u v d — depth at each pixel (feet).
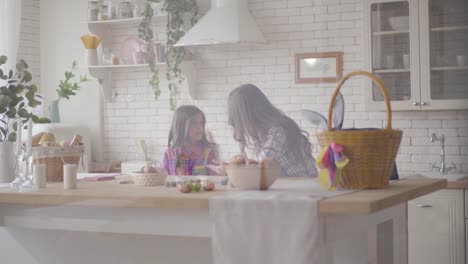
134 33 14.24
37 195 10.69
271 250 9.02
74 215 10.62
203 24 13.66
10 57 15.46
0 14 15.81
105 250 11.30
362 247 9.62
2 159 12.46
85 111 14.66
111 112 14.38
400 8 14.12
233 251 9.37
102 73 14.46
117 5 14.47
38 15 15.24
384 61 14.01
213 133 13.02
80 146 12.45
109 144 14.38
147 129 14.07
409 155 14.55
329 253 9.11
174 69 13.74
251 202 9.21
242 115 12.54
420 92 14.24
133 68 14.28
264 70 13.43
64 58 15.06
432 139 14.40
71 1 14.96
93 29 14.66
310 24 13.26
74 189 10.93
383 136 9.50
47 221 10.96
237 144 12.73
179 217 9.71
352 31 13.47
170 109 13.78
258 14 13.51
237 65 13.46
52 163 12.10
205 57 13.69
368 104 13.88
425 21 14.32
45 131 14.46
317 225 8.76
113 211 10.18
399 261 11.09
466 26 14.26
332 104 9.62
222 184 10.82
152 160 13.92
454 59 14.25
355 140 9.41
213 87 13.50
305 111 12.05
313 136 11.92
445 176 14.26
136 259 11.03
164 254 10.82
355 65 13.76
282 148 11.95
